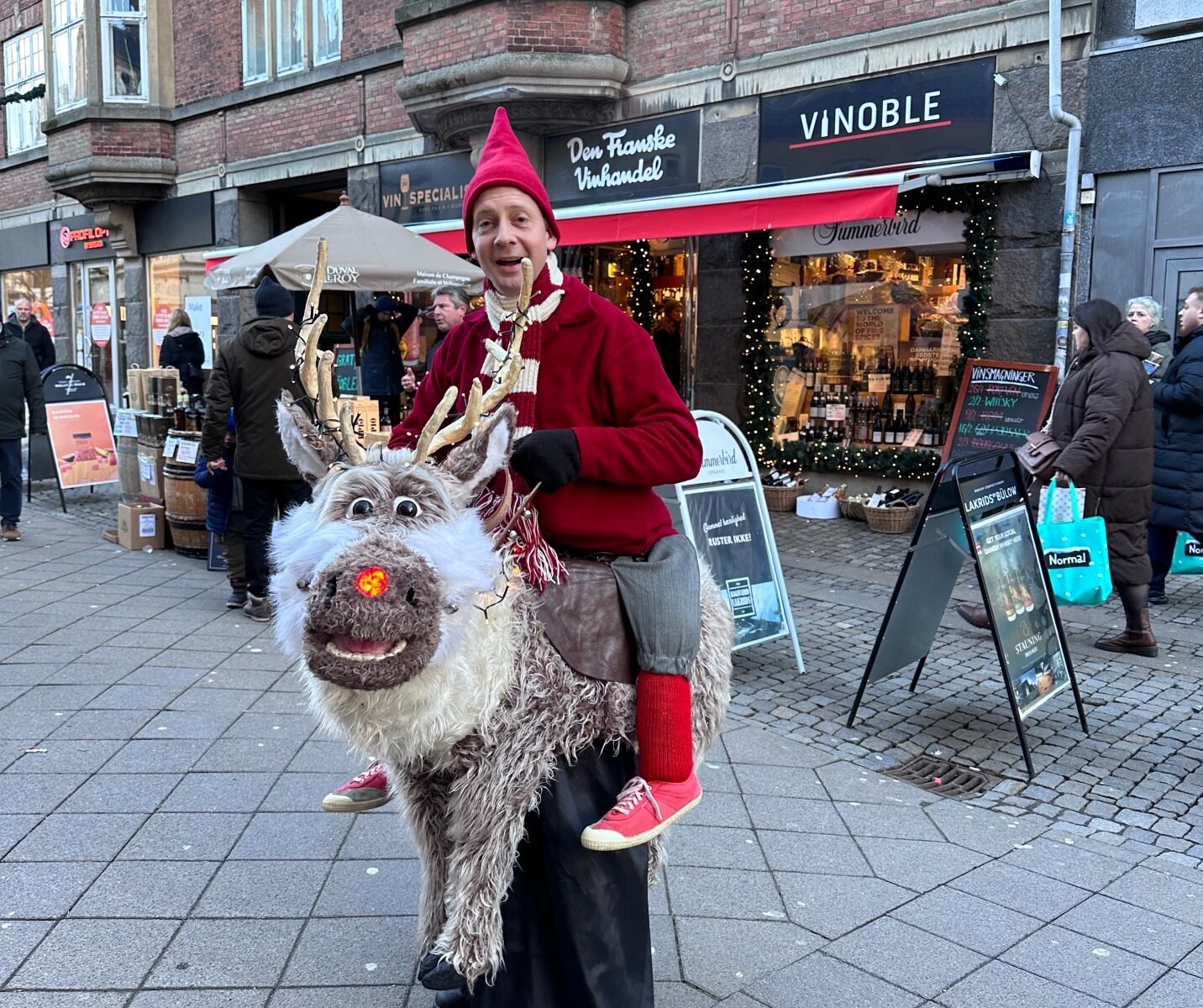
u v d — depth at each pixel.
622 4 10.70
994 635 4.25
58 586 6.79
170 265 16.75
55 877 3.13
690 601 2.04
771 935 2.95
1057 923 3.05
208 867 3.22
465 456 1.87
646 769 1.99
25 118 19.50
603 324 2.08
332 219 7.30
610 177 11.20
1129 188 7.98
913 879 3.31
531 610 1.96
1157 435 6.46
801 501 9.95
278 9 14.28
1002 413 8.19
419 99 11.25
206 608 6.32
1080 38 8.09
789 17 9.70
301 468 1.94
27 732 4.27
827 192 7.95
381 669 1.58
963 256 9.30
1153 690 5.22
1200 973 2.81
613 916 2.02
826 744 4.50
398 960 2.76
